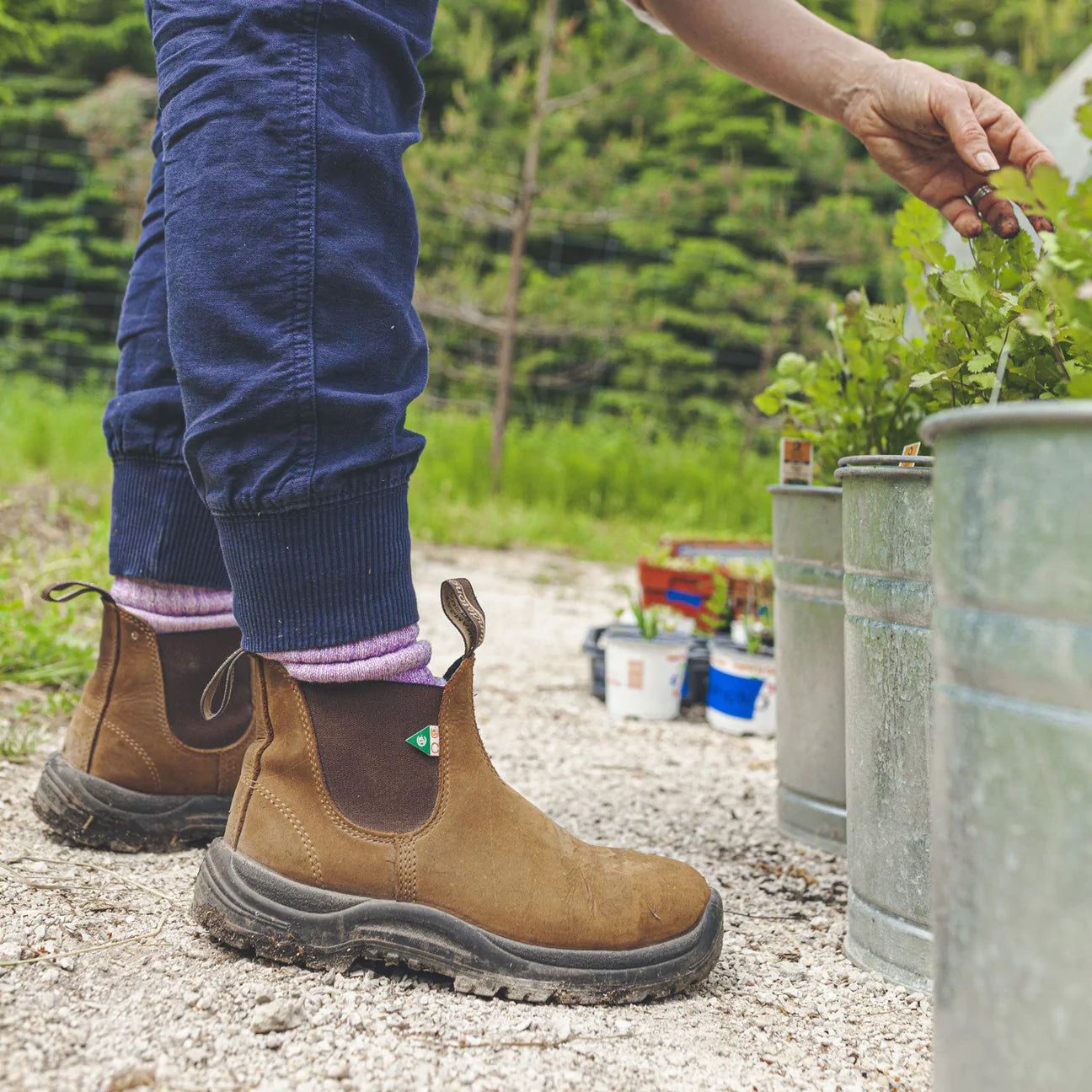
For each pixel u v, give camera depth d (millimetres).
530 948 1006
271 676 1041
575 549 6207
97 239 14453
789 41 1354
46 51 14188
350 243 964
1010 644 653
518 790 1791
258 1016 904
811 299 9578
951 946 705
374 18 998
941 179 1288
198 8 989
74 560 2828
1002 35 12281
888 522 1085
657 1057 914
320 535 985
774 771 2043
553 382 10211
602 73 7832
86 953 1021
